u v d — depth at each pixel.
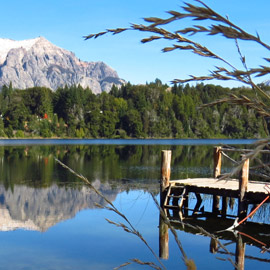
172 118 118.44
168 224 1.00
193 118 116.50
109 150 54.12
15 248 9.82
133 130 116.00
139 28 0.82
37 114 118.19
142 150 54.50
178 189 13.63
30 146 64.69
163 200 13.62
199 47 0.83
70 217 13.48
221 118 110.81
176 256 8.84
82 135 115.50
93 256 9.04
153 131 116.75
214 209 13.84
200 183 13.31
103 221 12.77
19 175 24.83
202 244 9.87
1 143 77.56
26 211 14.46
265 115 0.78
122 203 15.69
